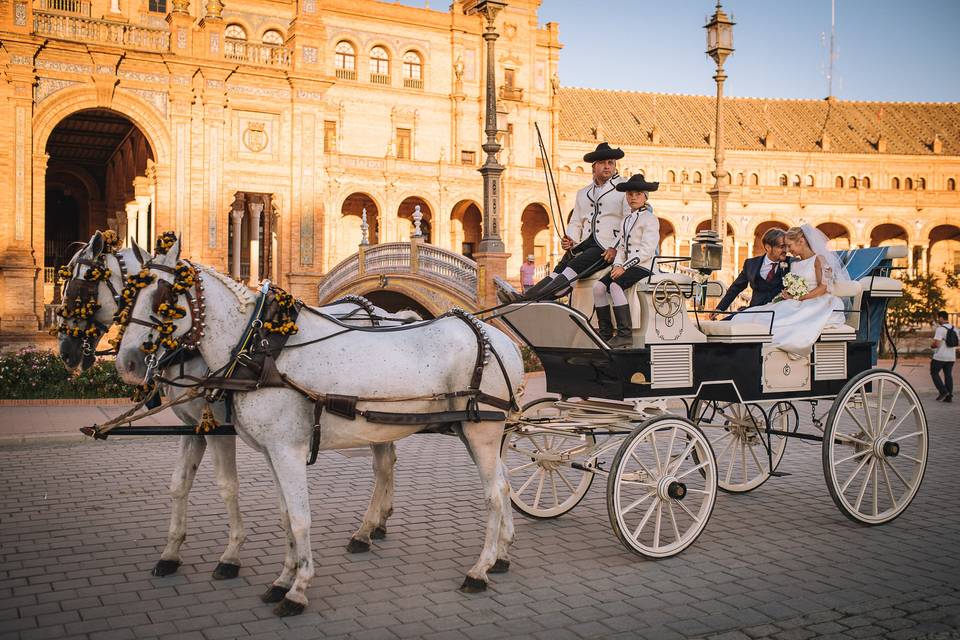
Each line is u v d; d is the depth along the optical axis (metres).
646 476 7.12
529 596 6.13
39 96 30.98
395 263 30.78
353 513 8.52
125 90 32.44
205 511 8.50
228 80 34.38
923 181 72.12
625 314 7.46
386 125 57.03
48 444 12.62
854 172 71.38
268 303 6.06
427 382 6.29
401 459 11.52
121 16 39.34
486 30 21.30
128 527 7.93
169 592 6.18
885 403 19.19
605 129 66.25
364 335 6.32
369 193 52.69
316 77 35.72
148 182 37.88
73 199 50.09
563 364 7.89
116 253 6.21
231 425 6.14
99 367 18.12
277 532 7.75
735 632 5.42
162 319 5.84
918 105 78.19
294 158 35.69
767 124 72.69
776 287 9.30
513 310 7.77
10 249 30.38
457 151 58.75
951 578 6.54
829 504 9.13
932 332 42.56
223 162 34.41
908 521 8.38
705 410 9.62
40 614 5.72
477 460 6.61
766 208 67.44
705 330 7.81
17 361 18.36
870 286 9.09
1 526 7.97
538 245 60.91
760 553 7.23
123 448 12.26
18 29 30.09
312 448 6.00
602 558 7.09
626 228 7.59
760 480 9.72
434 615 5.75
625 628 5.51
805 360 8.58
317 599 6.05
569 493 9.62
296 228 35.72
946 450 12.59
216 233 34.22
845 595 6.14
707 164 68.44
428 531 7.88
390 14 56.72
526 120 61.44
